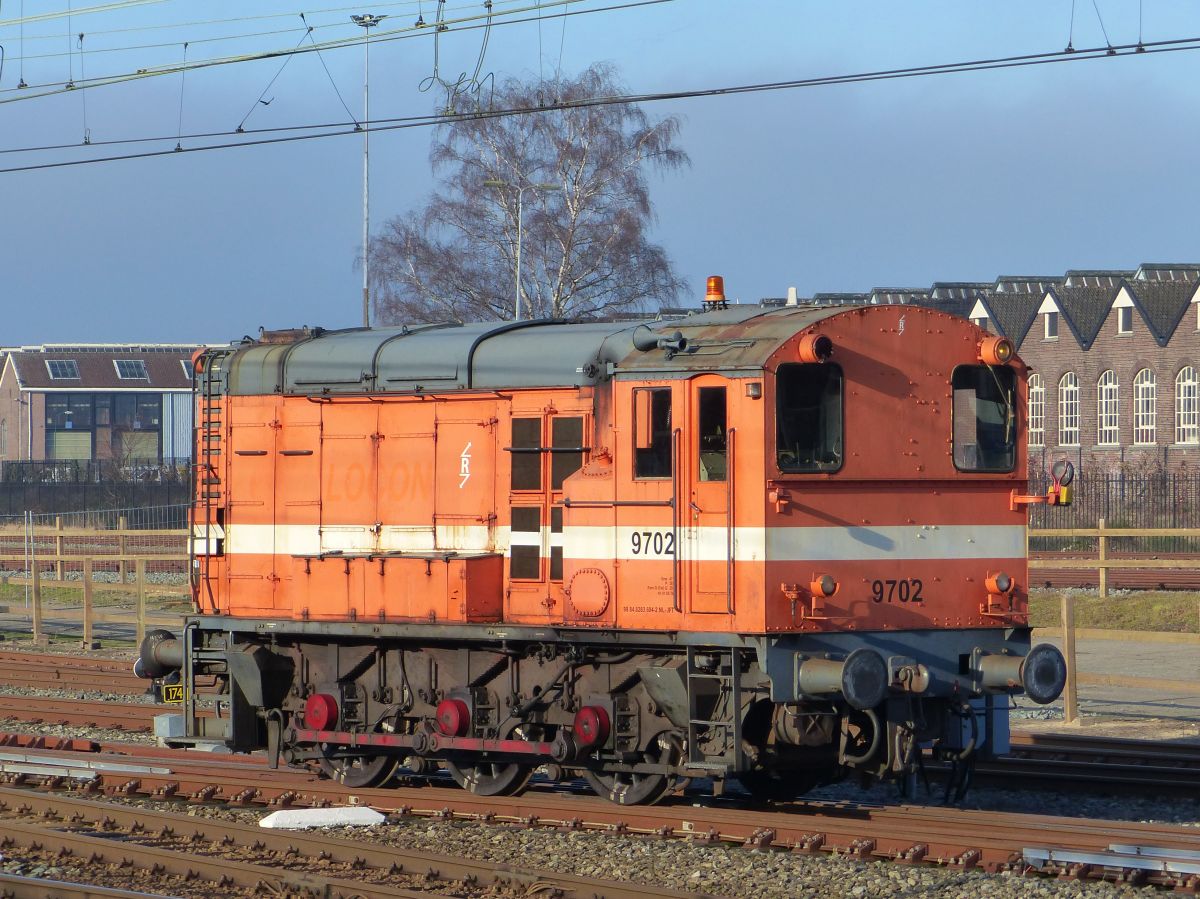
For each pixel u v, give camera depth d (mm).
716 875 17609
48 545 75562
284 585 24719
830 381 19953
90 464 118500
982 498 21109
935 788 23750
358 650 23656
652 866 18109
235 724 24688
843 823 19438
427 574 22594
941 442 20766
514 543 22344
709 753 20062
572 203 83500
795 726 19734
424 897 15844
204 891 17250
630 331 21469
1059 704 33781
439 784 24297
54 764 24375
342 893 16453
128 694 37094
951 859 17953
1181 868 16906
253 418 25266
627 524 20719
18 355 155125
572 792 23203
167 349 161375
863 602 20000
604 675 21328
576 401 21766
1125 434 97438
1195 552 65250
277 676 24656
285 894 16828
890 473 20297
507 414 22484
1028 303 110875
